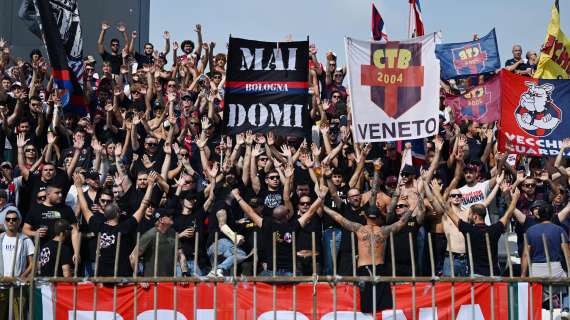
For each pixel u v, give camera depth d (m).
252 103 28.30
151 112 34.62
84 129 31.45
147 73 34.59
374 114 26.89
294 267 19.98
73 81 32.47
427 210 25.06
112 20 47.62
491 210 30.52
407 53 27.03
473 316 20.00
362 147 28.53
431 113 26.77
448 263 24.08
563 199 27.53
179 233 24.72
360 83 26.94
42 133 32.25
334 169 26.61
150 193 23.86
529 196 27.14
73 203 26.81
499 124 28.45
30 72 36.31
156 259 20.25
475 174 27.06
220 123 32.94
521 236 25.50
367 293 20.00
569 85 28.42
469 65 34.34
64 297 19.92
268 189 27.20
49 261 22.34
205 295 19.97
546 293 22.61
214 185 25.88
